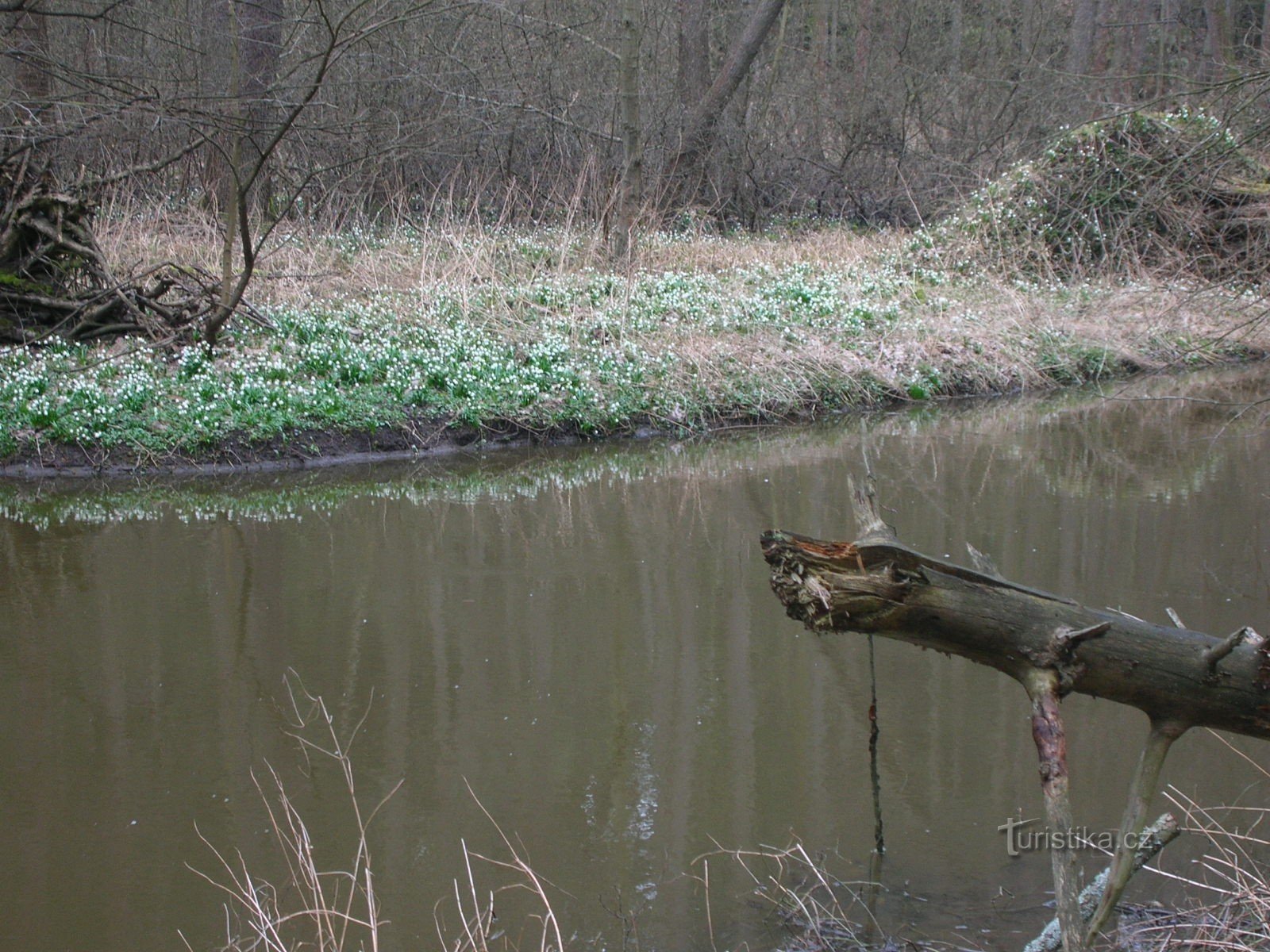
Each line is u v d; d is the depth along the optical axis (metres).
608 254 14.48
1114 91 15.12
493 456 9.99
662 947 3.54
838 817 4.21
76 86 10.41
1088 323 13.55
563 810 4.34
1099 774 4.45
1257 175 11.55
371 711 5.15
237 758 4.75
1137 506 8.11
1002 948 3.44
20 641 5.91
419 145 14.97
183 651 5.80
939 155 19.41
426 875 3.96
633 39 14.11
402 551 7.43
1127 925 3.49
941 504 8.23
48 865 4.01
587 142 17.09
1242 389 12.41
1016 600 2.78
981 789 4.39
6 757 4.74
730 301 13.10
